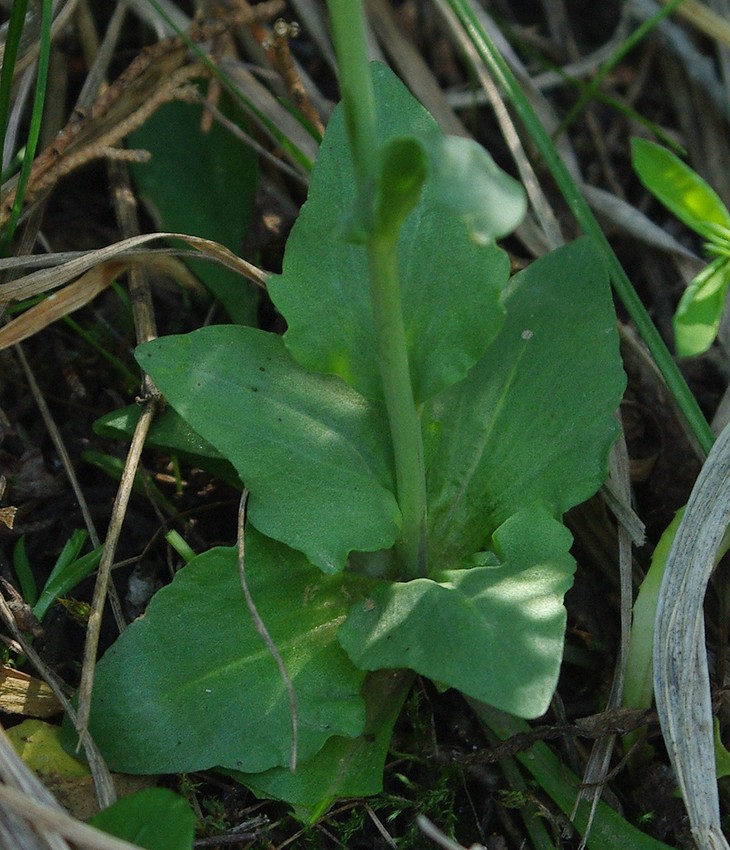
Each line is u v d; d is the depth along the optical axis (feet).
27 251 1.20
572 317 1.12
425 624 1.05
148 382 1.14
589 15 1.42
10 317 1.20
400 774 1.09
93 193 1.29
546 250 1.27
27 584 1.13
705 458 1.14
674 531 1.11
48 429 1.20
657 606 1.08
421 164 0.97
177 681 1.07
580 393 1.11
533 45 1.39
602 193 1.30
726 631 1.13
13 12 1.12
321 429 1.08
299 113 1.26
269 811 1.09
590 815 1.07
